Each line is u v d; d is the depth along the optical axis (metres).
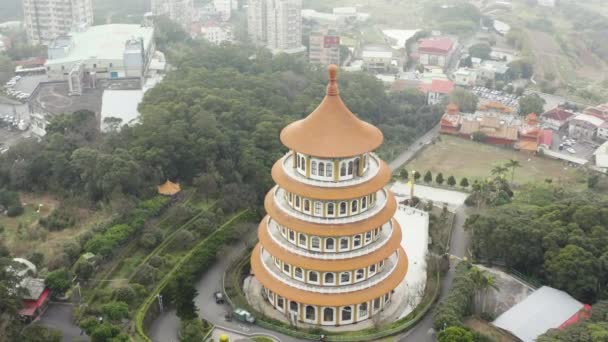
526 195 182.12
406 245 153.00
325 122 110.62
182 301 119.25
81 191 166.25
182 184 177.00
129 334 113.88
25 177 170.12
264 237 123.44
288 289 118.62
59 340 107.75
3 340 103.62
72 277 127.44
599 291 132.62
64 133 187.00
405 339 119.44
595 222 144.75
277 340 117.94
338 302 116.06
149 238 145.25
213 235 151.00
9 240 144.62
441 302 128.62
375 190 111.69
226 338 113.00
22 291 112.06
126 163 160.62
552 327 121.44
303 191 110.56
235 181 176.38
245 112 199.88
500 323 123.06
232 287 133.50
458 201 191.50
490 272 146.12
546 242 140.75
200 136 181.25
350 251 115.56
